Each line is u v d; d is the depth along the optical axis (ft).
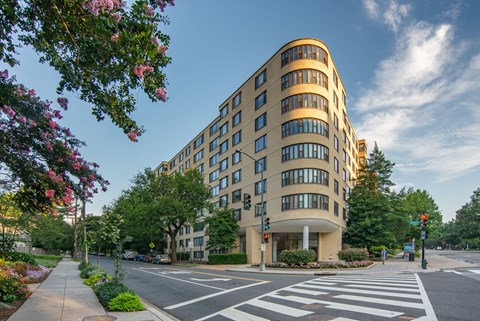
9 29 16.99
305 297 39.73
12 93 21.89
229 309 34.40
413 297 37.35
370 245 141.59
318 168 119.65
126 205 172.76
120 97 21.53
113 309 31.91
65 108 22.26
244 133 156.15
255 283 57.11
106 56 18.49
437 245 452.76
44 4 16.87
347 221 155.43
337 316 28.76
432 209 231.30
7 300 34.71
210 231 149.07
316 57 128.36
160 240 246.06
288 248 134.82
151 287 55.26
